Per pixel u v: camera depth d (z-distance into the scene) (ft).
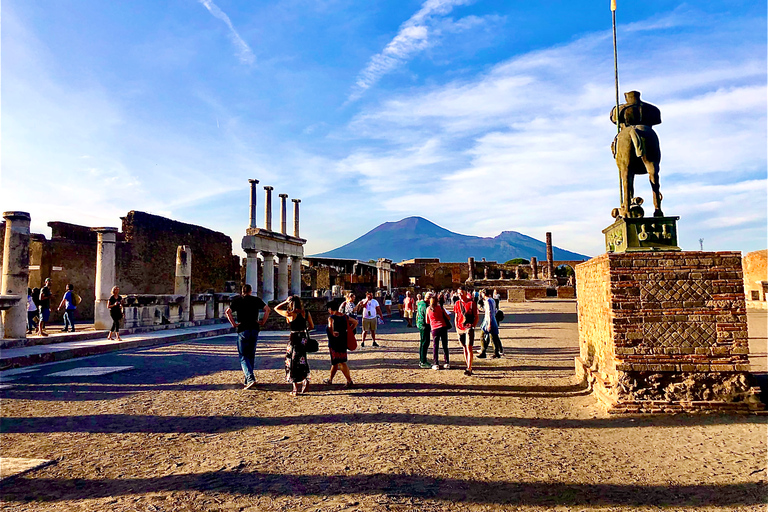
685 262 20.61
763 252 112.57
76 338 47.52
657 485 13.10
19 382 28.78
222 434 18.48
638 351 20.58
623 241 22.33
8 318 41.34
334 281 175.42
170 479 13.92
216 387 27.50
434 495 12.62
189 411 22.06
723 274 20.33
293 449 16.55
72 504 12.22
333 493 12.79
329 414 21.39
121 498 12.57
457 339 55.47
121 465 15.12
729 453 15.33
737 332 20.10
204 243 120.78
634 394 20.29
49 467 14.96
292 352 25.90
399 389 26.73
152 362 36.99
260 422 20.21
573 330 63.57
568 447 16.44
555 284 224.94
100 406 22.91
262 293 86.69
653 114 23.73
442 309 34.12
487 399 24.02
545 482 13.44
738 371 19.98
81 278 89.10
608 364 22.29
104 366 34.71
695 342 20.33
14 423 19.97
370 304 48.55
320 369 33.91
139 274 98.84
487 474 14.07
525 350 43.91
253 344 28.19
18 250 42.09
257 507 12.00
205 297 72.79
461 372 32.30
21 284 42.16
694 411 19.71
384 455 15.74
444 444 16.89
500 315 39.91
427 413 21.33
